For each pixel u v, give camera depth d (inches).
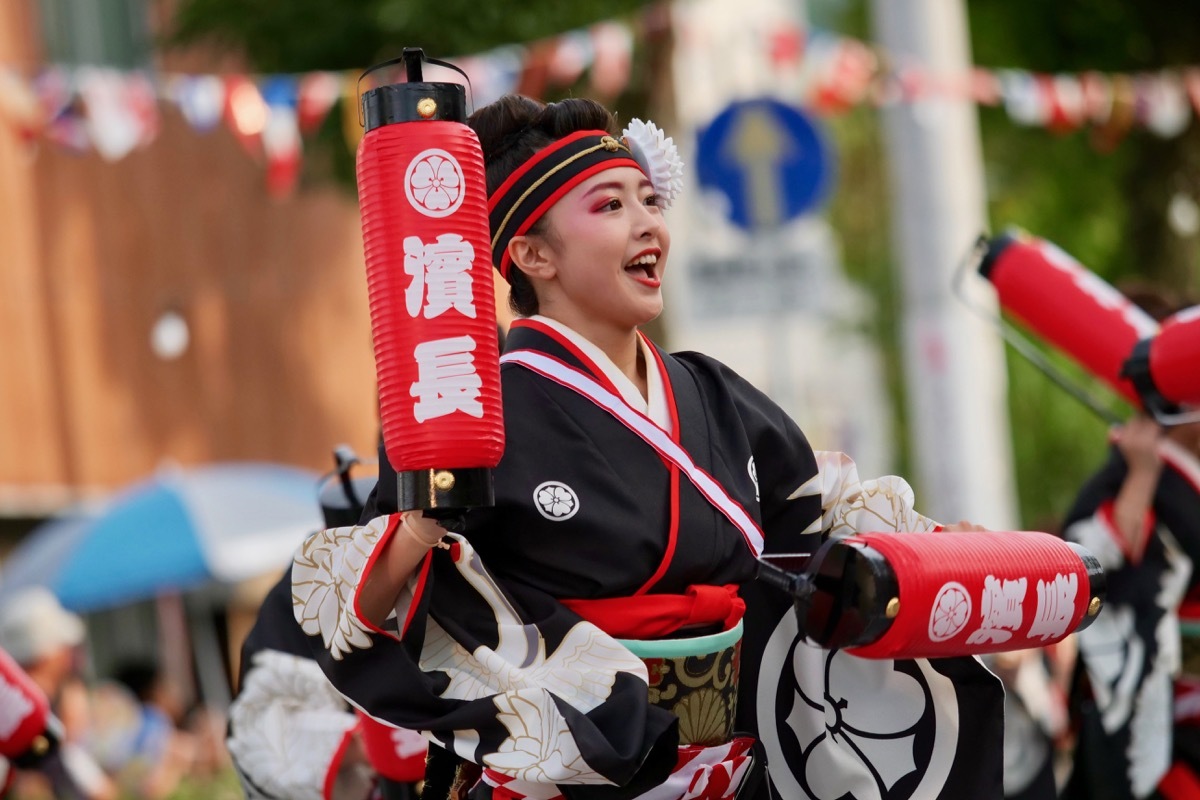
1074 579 297.1
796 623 337.1
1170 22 1325.0
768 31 822.5
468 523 302.5
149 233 1245.1
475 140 275.6
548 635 296.7
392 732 400.5
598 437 308.3
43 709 449.1
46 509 1145.4
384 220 269.9
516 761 284.8
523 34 944.9
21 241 1141.7
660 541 305.7
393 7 938.7
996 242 480.7
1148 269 1384.1
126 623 1227.9
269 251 1365.7
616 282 312.2
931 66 849.5
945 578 277.3
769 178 736.3
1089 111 868.6
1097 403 478.6
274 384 1358.3
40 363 1149.1
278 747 416.5
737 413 329.7
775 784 335.6
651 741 285.9
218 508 981.2
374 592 286.8
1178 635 517.0
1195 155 1337.4
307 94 725.9
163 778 826.8
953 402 844.6
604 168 313.4
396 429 267.7
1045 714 595.2
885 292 1720.0
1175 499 514.3
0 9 1144.8
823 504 343.0
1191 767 521.0
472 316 268.7
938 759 331.0
